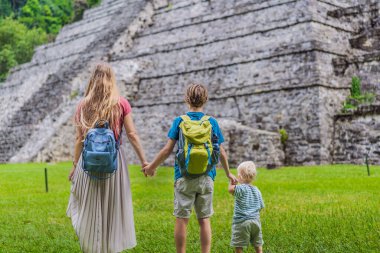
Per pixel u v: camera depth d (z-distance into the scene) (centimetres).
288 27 3167
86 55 4503
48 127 3888
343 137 2906
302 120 2948
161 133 3316
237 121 3234
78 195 739
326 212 1218
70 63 4706
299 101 2981
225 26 3619
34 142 3847
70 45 5388
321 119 2891
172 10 4388
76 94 4025
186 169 748
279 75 3100
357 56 3039
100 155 695
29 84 5072
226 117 3309
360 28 3272
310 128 2912
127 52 4325
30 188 2016
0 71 7150
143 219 1206
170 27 4097
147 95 3828
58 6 8862
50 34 8106
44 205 1528
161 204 1459
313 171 2373
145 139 3406
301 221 1082
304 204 1357
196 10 4134
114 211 736
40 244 973
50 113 3997
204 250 770
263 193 1620
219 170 2628
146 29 4434
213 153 755
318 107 2903
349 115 2903
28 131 4072
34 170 2866
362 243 883
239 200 793
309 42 2984
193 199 769
